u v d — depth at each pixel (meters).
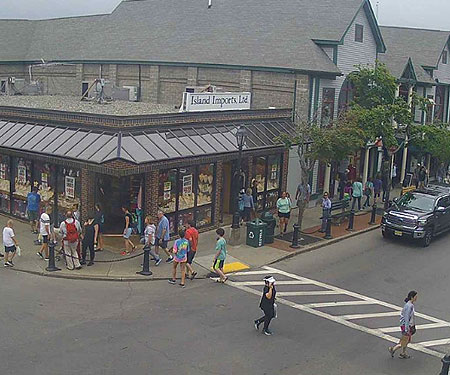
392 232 25.08
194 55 34.25
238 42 33.38
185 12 38.84
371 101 30.34
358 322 15.95
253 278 19.23
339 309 16.88
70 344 13.40
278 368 12.82
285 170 28.64
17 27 47.34
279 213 24.59
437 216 25.39
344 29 30.61
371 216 28.73
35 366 12.22
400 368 13.30
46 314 15.17
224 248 18.50
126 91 34.06
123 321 14.95
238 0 36.91
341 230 26.41
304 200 24.94
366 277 20.17
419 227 24.48
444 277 20.67
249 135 26.23
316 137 24.19
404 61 36.66
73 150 21.33
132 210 22.38
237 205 22.61
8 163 24.84
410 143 32.69
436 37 43.09
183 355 13.15
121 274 18.58
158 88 36.06
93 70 39.94
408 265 21.95
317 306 17.02
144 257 18.72
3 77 44.44
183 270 18.06
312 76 29.31
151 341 13.80
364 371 13.00
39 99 32.38
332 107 31.00
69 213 18.75
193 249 18.41
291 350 13.82
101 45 40.41
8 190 25.08
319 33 31.12
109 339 13.77
